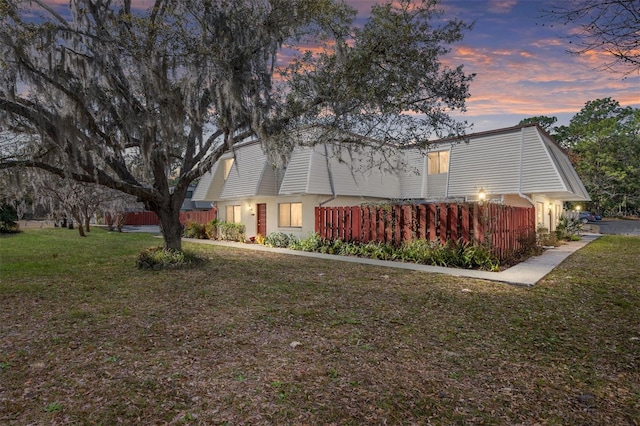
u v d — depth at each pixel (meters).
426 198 17.27
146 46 7.44
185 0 7.88
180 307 5.82
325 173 15.32
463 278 8.26
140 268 9.59
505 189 14.50
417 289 7.14
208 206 38.03
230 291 6.96
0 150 8.83
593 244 15.86
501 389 3.20
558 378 3.41
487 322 5.07
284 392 3.09
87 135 8.15
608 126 39.06
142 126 8.40
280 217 16.89
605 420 2.73
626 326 4.88
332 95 8.52
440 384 3.27
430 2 8.04
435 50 8.39
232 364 3.65
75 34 7.52
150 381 3.28
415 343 4.27
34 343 4.24
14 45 6.64
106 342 4.27
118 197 19.67
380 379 3.35
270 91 8.78
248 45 8.31
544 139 15.23
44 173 10.40
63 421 2.66
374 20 8.16
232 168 18.58
